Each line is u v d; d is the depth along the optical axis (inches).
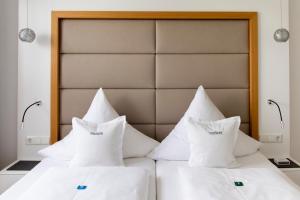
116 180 61.6
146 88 97.3
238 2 97.8
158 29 96.8
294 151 105.3
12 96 103.3
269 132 98.7
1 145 103.7
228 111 97.5
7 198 59.3
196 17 95.9
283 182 60.4
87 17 95.7
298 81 104.5
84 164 75.6
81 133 78.3
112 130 79.2
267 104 98.4
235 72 97.1
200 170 68.4
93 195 54.6
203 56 96.8
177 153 85.5
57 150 85.4
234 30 97.1
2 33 102.5
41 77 97.1
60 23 97.0
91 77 96.7
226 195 54.9
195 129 78.7
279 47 98.2
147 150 89.2
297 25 104.2
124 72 96.7
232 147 78.0
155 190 65.5
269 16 98.1
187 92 96.7
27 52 96.7
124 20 96.9
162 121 96.8
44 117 97.5
